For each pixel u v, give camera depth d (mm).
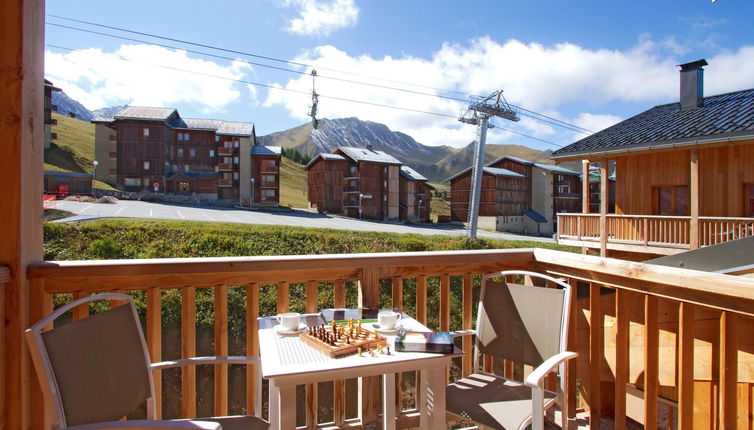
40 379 1335
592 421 2371
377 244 22312
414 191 52156
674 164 12258
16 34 1854
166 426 1245
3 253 1845
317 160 48719
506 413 1913
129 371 1674
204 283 2184
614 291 2473
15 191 1852
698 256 3908
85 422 1454
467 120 27000
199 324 9617
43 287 1948
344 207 48594
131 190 44281
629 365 2441
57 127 67062
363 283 2404
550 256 2557
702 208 11734
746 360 2002
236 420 1821
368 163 48000
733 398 1640
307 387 2320
